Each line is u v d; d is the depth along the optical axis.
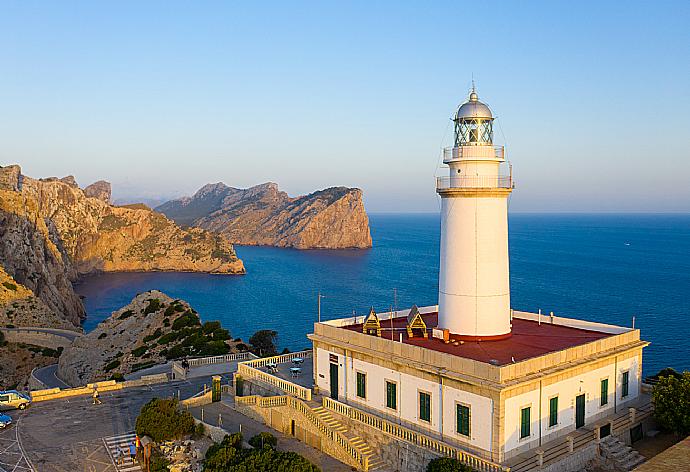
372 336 39.44
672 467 22.53
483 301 39.62
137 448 38.34
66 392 53.50
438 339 40.47
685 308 140.62
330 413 40.09
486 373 31.75
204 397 48.44
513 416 31.77
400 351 36.97
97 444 40.56
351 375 41.00
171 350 78.75
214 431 39.53
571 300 155.25
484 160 39.41
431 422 34.97
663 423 37.12
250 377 49.44
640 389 42.12
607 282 189.88
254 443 37.00
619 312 136.50
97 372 77.12
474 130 40.22
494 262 39.72
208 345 75.88
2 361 97.44
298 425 40.28
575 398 35.69
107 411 48.41
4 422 44.09
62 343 107.50
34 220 191.88
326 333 43.53
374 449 36.81
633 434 37.69
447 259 40.91
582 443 34.31
